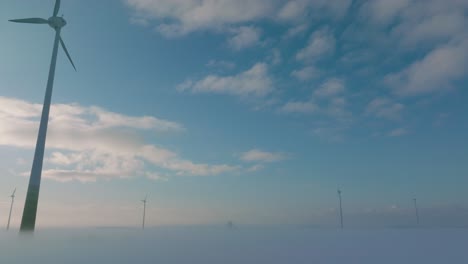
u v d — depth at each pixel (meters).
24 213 42.59
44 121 47.53
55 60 51.22
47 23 53.28
